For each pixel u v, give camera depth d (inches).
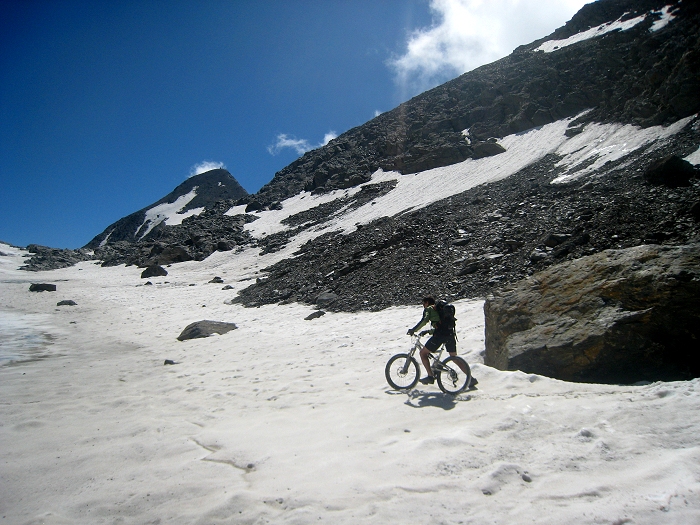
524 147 1804.9
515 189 1249.4
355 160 2935.5
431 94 3216.0
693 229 578.2
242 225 2647.6
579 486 143.9
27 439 237.9
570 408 208.5
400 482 158.9
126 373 458.0
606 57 1882.4
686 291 258.7
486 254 772.6
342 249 1325.0
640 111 1362.0
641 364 260.2
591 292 298.4
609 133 1406.3
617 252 317.4
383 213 1779.0
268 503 151.6
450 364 323.3
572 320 293.0
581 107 1861.5
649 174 810.8
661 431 171.2
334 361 429.7
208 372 432.1
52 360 553.6
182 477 179.5
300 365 426.6
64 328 879.7
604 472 152.0
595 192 871.7
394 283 816.3
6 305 1299.2
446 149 2197.3
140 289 1651.1
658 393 207.2
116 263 2709.2
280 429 233.9
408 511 140.1
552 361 280.2
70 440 234.4
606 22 2394.2
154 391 363.6
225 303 1164.5
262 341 605.0
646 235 594.9
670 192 728.3
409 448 186.7
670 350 258.1
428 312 282.0
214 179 6678.2
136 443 223.1
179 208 5969.5
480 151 2016.5
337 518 138.9
